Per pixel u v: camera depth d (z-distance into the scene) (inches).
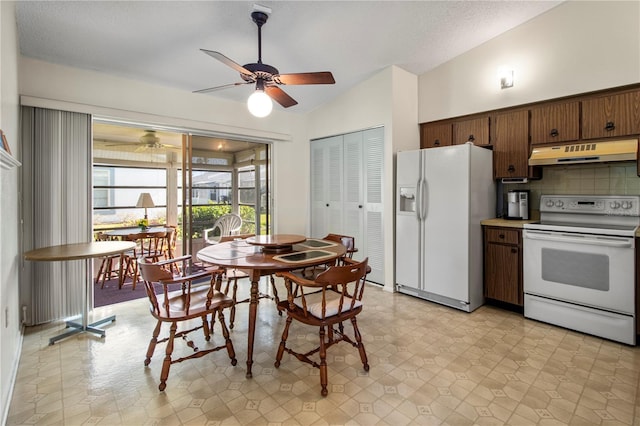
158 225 207.5
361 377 79.0
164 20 94.8
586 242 99.7
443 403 69.0
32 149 105.5
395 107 142.9
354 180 162.6
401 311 122.3
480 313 120.4
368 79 151.6
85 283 104.0
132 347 94.1
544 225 111.0
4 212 69.3
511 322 112.0
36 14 87.5
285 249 98.8
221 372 81.6
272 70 90.8
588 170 117.8
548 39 115.4
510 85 124.7
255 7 91.1
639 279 92.4
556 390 73.4
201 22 97.3
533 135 121.5
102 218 199.3
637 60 98.7
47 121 108.3
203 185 159.8
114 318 112.8
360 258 160.9
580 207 114.3
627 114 101.2
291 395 72.2
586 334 101.7
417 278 135.5
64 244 110.3
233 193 170.1
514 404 68.7
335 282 73.9
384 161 146.6
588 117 108.9
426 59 139.4
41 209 107.5
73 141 113.8
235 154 170.6
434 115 149.6
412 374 80.1
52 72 109.6
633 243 91.6
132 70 121.2
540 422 63.3
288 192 185.9
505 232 120.8
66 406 68.3
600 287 98.1
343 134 167.8
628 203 104.5
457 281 122.4
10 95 79.8
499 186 139.6
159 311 78.1
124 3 86.4
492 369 82.2
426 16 108.8
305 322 75.3
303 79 93.7
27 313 107.3
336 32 111.5
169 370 81.5
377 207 151.2
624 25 100.7
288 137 181.8
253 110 93.7
